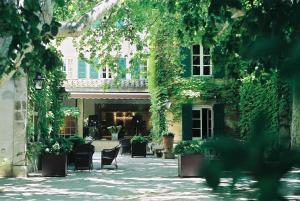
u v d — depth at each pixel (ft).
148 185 47.09
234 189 2.59
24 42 25.30
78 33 44.16
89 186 46.70
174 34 66.74
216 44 31.63
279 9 11.28
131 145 87.30
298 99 2.45
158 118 87.76
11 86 55.06
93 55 70.33
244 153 2.61
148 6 59.26
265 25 13.48
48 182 49.85
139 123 113.09
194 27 32.83
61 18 63.16
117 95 102.73
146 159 81.71
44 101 63.16
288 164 2.53
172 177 53.62
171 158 82.69
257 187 2.53
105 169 63.93
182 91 86.89
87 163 62.34
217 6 17.84
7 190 44.01
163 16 62.85
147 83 102.53
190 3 32.73
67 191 43.47
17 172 54.90
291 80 2.47
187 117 86.63
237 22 25.90
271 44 2.71
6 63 27.32
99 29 68.54
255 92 78.64
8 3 25.12
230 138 2.70
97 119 112.27
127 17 66.23
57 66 26.96
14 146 54.95
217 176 2.64
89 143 63.26
